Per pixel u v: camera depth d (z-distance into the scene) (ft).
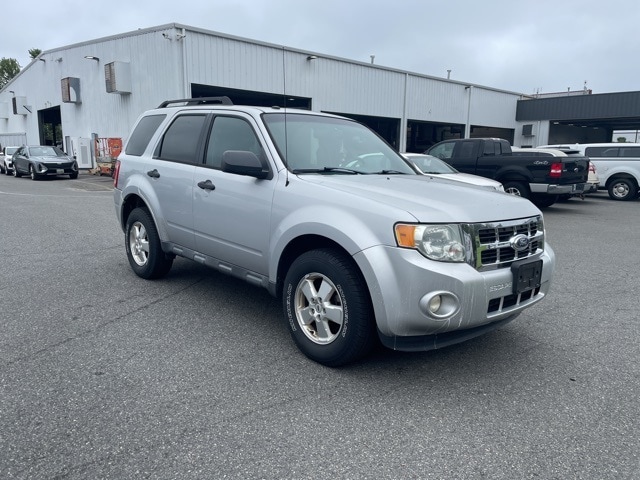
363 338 11.18
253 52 67.87
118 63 70.54
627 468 8.41
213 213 14.70
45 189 58.49
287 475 8.04
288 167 13.10
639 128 123.85
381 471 8.20
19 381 10.93
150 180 17.44
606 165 57.36
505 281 11.03
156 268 18.11
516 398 10.74
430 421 9.75
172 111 17.71
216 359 12.27
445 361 12.52
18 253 23.24
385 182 12.98
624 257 25.71
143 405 10.05
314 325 12.40
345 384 11.16
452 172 35.27
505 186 42.16
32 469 8.05
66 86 87.30
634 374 12.00
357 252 10.68
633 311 16.76
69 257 22.48
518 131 112.27
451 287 10.19
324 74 77.15
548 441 9.16
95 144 83.05
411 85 91.20
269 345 13.17
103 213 37.24
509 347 13.50
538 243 12.46
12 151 88.89
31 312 15.25
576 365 12.44
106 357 12.23
